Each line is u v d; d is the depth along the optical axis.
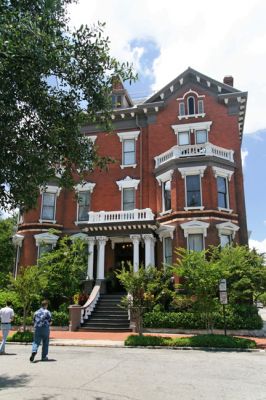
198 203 24.53
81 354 13.55
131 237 24.89
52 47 7.43
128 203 27.94
